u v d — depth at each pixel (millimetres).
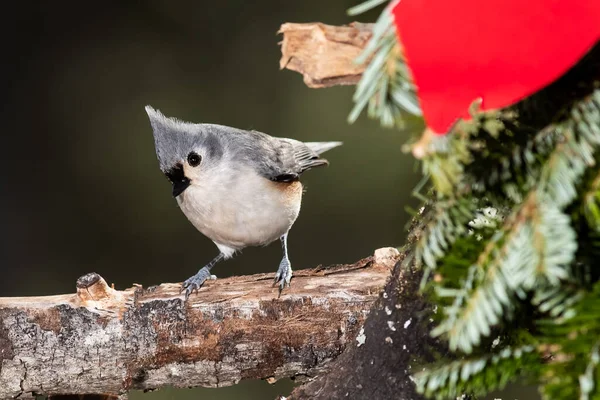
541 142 3107
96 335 4406
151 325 4410
